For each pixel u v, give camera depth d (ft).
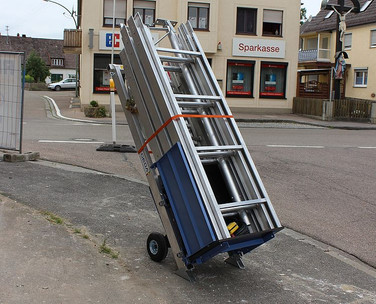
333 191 30.14
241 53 91.09
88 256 15.47
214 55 90.07
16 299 12.19
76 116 76.43
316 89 115.24
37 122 64.34
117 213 21.15
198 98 15.28
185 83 16.87
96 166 32.04
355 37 123.65
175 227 14.71
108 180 27.45
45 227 17.48
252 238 14.29
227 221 14.92
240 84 92.73
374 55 116.98
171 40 16.93
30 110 85.40
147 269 15.23
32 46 258.78
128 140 47.47
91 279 13.92
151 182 15.46
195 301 13.48
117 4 83.61
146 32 15.42
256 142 51.55
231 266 16.53
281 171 35.42
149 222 20.27
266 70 93.76
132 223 19.92
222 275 15.65
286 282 15.67
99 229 18.67
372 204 27.50
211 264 16.57
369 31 118.52
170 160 14.34
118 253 16.31
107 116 76.89
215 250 13.48
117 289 13.55
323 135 63.41
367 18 119.03
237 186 15.26
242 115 88.58
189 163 13.78
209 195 13.41
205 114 16.02
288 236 20.93
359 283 16.28
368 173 36.29
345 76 126.72
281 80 94.89
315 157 42.52
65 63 256.73
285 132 66.08
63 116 75.77
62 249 15.70
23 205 19.93
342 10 89.35
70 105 97.81
